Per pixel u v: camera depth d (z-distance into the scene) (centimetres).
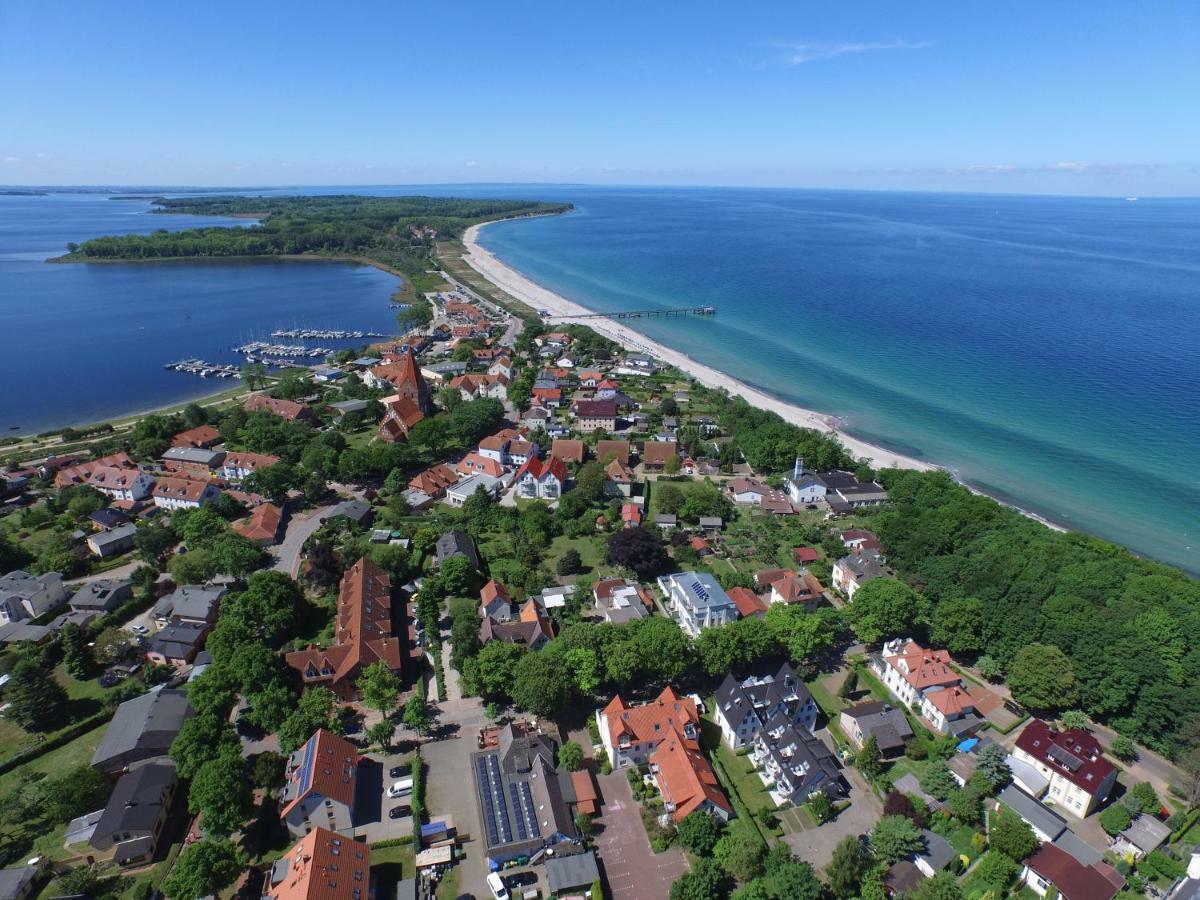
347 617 12825
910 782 10331
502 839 9056
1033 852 8919
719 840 9050
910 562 15675
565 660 11544
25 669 11044
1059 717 11862
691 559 16200
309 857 8019
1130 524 19212
